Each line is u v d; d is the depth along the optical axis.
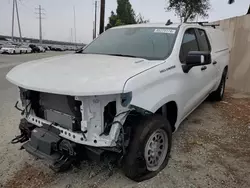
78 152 2.49
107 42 3.94
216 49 5.36
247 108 6.00
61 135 2.53
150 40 3.59
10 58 23.34
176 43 3.43
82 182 2.79
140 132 2.62
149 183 2.79
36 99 2.86
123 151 2.43
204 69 4.30
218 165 3.22
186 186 2.76
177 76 3.18
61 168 2.49
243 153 3.58
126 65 2.75
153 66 2.78
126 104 2.32
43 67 2.82
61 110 2.57
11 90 7.36
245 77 8.09
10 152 3.38
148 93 2.53
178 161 3.28
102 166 3.10
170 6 20.50
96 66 2.72
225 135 4.23
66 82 2.30
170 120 3.41
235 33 8.62
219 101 6.56
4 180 2.78
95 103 2.29
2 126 4.30
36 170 2.99
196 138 4.06
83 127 2.34
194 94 3.99
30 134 2.86
